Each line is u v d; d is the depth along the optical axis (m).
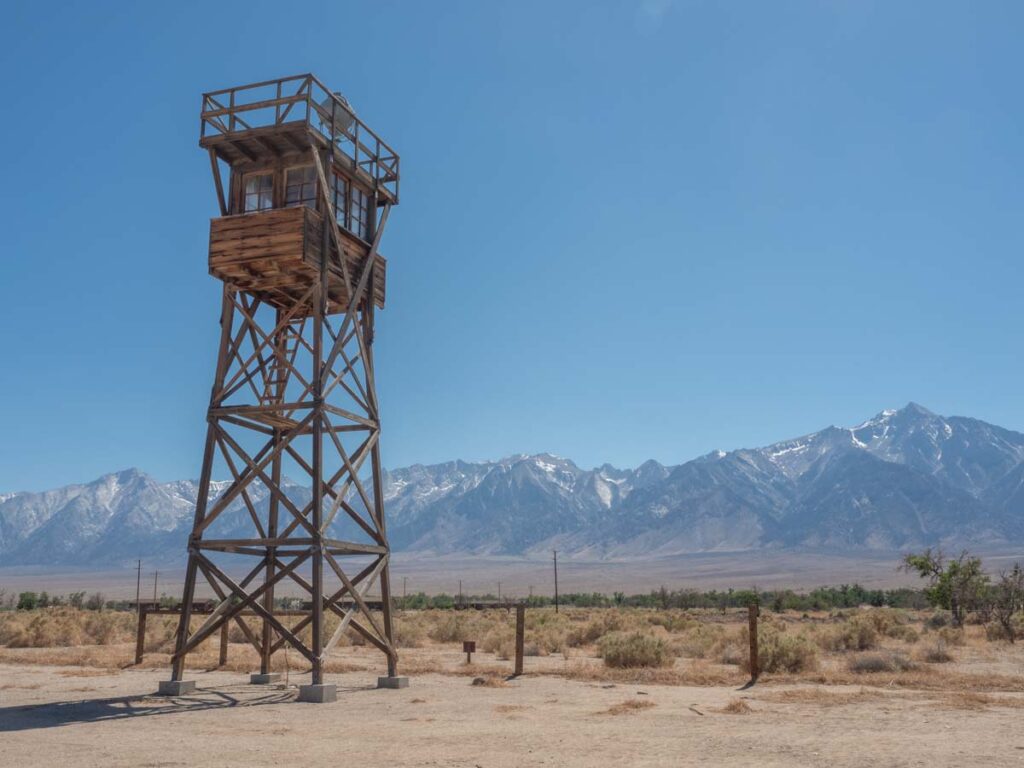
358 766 14.34
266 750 15.80
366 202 28.52
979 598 53.56
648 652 32.44
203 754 15.38
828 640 41.59
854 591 121.31
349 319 25.81
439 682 27.42
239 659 33.62
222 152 26.17
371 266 27.55
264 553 27.08
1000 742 16.31
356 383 27.03
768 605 107.50
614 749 15.82
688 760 14.74
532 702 22.52
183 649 23.81
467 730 18.08
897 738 16.78
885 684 26.23
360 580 25.88
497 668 31.19
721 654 36.19
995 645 41.12
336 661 33.91
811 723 18.75
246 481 24.45
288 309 28.22
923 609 90.69
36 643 42.81
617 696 23.72
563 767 14.22
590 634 48.34
